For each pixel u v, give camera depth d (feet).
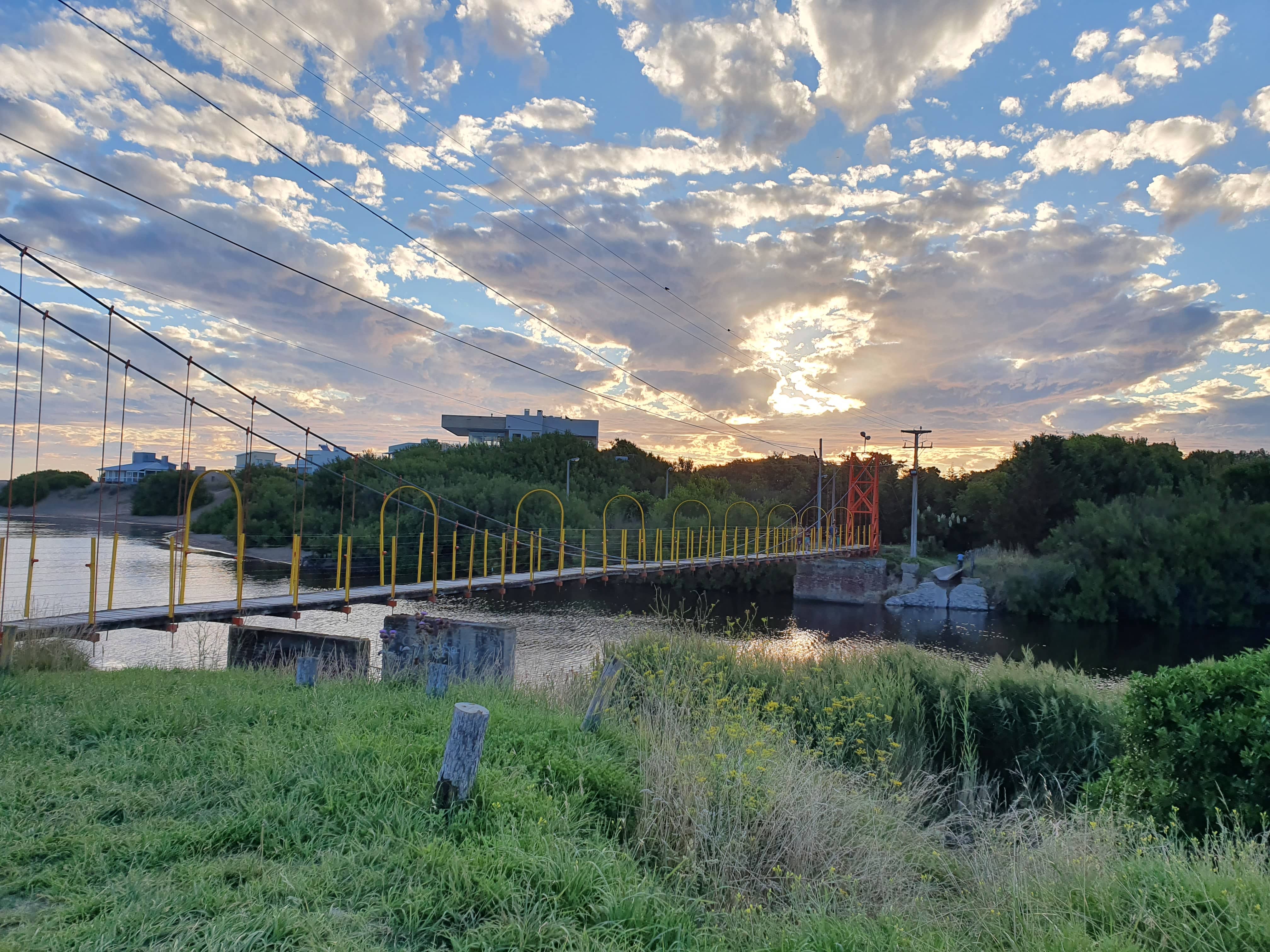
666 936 10.61
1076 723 25.99
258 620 56.03
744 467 289.74
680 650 32.55
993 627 130.52
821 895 13.21
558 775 16.66
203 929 9.51
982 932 11.76
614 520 167.84
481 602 110.11
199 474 41.14
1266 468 146.00
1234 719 15.75
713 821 14.75
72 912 9.78
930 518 206.90
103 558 122.62
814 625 129.18
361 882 11.12
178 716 19.66
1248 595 131.13
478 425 319.47
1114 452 174.81
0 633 29.96
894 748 24.00
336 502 135.74
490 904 10.82
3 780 14.14
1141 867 12.37
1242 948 9.81
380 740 17.38
